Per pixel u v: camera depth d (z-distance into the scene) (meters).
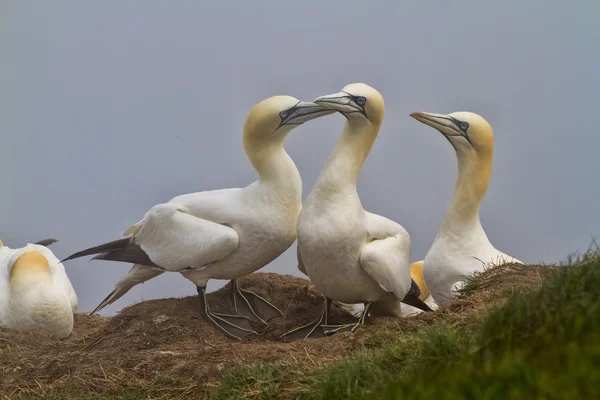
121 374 14.56
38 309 19.27
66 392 14.56
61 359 15.77
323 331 16.22
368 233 15.43
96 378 14.66
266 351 14.28
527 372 8.89
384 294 16.03
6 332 18.88
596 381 8.36
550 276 11.82
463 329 12.58
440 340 11.36
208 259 16.03
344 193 15.28
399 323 14.12
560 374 8.70
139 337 15.92
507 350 9.91
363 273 15.43
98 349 15.98
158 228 16.36
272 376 13.41
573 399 8.27
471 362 9.92
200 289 16.45
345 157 15.43
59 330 19.62
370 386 11.17
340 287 15.56
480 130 17.17
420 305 16.55
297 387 12.88
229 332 16.33
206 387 13.80
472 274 16.64
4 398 14.99
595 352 8.78
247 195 16.31
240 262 16.30
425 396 9.45
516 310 10.70
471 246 17.14
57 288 19.81
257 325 16.92
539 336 9.91
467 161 17.31
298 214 16.44
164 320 16.28
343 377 11.71
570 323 9.84
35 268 19.84
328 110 16.00
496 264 16.78
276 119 16.00
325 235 15.06
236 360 14.16
